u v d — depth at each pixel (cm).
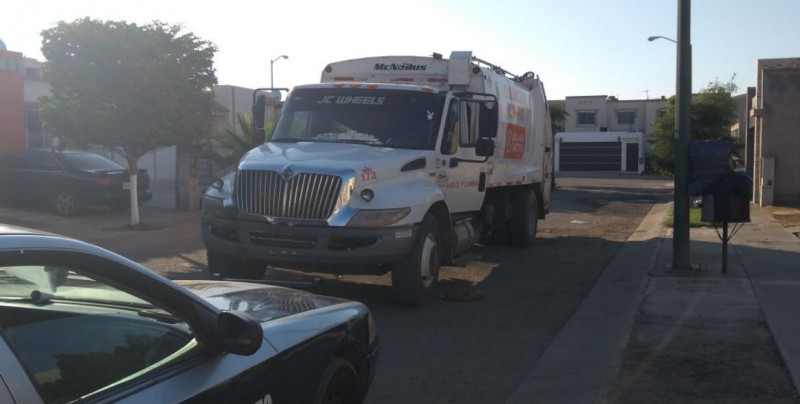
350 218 838
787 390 586
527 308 930
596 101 6400
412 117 973
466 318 876
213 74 1656
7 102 2002
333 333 424
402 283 894
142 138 1538
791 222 1698
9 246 256
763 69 2100
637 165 5803
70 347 302
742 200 1048
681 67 1055
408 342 771
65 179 1769
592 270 1207
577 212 2342
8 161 1858
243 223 873
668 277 1038
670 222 1748
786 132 2086
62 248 276
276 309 414
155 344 324
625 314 837
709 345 707
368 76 1173
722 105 2491
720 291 938
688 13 1044
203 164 2059
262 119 1102
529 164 1452
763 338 726
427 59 1141
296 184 853
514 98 1304
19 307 301
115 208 1823
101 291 327
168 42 1567
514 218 1434
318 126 983
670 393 583
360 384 470
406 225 866
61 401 270
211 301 407
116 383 291
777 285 968
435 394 615
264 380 352
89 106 1505
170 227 1681
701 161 1051
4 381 243
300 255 850
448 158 989
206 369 321
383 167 878
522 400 597
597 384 609
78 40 1502
